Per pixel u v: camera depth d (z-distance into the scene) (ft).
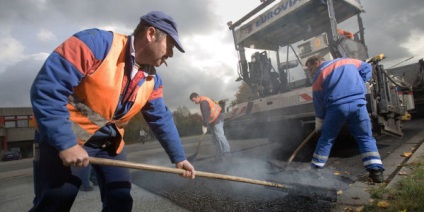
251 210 8.07
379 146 16.55
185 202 9.32
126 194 5.52
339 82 10.22
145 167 5.22
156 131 6.08
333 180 10.26
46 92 3.92
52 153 4.50
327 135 10.44
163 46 4.93
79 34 4.38
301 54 18.53
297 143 18.08
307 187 8.54
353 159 13.80
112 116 4.92
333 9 16.75
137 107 5.34
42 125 3.91
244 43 22.25
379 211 7.01
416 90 33.17
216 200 9.23
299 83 19.53
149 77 5.40
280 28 20.30
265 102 18.92
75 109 4.54
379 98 14.40
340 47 16.58
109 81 4.58
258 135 19.44
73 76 4.14
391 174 10.24
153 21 4.80
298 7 17.26
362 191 8.82
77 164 4.16
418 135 19.12
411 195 7.57
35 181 4.81
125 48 4.85
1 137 99.14
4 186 16.48
